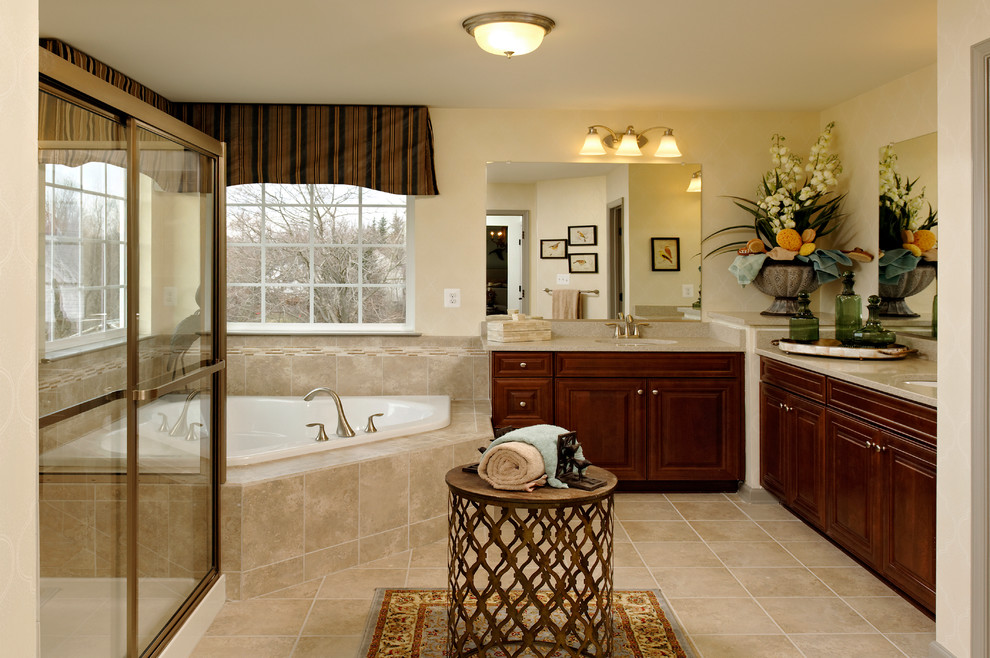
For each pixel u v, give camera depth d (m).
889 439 2.92
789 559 3.44
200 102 4.59
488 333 4.70
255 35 3.32
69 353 1.79
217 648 2.57
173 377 2.44
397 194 4.76
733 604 2.95
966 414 2.32
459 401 4.88
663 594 3.05
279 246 4.94
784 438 3.96
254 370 4.82
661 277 4.88
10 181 1.13
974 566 2.28
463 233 4.84
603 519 2.50
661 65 3.78
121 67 3.82
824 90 4.28
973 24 2.24
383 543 3.44
